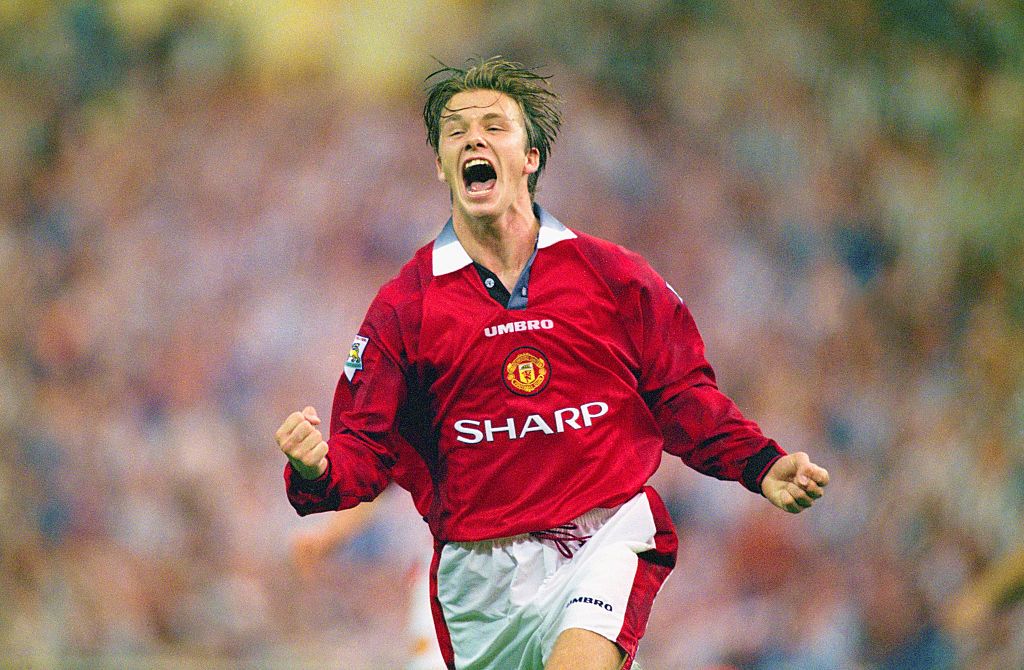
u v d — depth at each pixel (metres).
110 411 26.75
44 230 27.91
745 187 27.89
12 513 25.38
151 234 28.00
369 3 28.53
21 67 28.42
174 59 28.64
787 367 26.66
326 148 28.44
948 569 23.50
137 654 23.48
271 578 24.42
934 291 27.00
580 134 27.89
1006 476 24.84
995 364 26.16
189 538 25.50
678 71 28.19
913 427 25.83
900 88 28.00
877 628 22.45
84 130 28.50
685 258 27.59
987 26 27.75
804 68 28.09
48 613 24.14
